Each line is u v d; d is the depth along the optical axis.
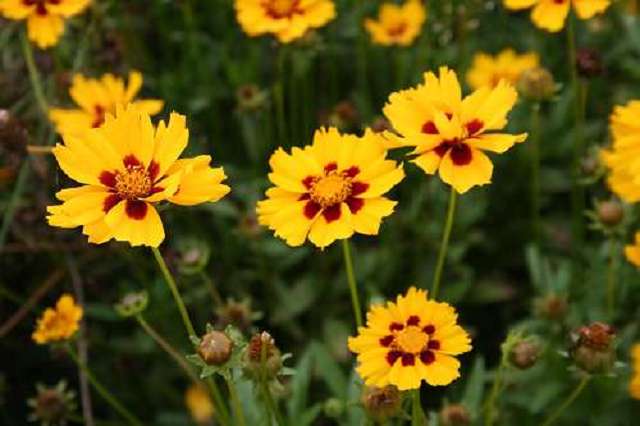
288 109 0.88
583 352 0.62
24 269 0.82
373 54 0.90
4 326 0.78
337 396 0.70
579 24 0.92
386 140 0.58
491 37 0.93
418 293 0.58
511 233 0.85
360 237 0.84
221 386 0.77
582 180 0.75
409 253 0.84
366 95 0.86
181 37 0.88
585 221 0.85
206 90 0.86
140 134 0.57
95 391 0.81
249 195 0.81
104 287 0.82
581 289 0.78
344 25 0.90
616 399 0.72
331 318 0.80
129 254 0.77
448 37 0.87
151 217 0.56
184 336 0.80
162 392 0.81
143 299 0.65
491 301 0.83
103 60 0.84
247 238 0.80
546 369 0.72
